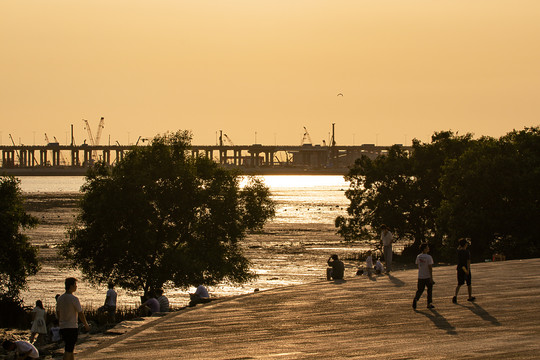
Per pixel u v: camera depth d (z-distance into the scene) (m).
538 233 78.38
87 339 23.73
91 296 69.56
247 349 19.81
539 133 89.81
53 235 134.38
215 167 68.25
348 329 22.27
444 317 23.42
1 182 60.56
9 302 56.28
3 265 58.47
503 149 86.38
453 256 79.81
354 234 109.62
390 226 103.06
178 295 69.81
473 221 77.88
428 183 103.75
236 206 66.12
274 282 79.69
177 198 62.91
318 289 31.62
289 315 25.17
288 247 120.56
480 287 29.67
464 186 82.94
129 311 47.25
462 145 106.31
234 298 30.00
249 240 133.00
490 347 18.48
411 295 28.50
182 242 64.62
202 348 20.17
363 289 30.88
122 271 62.75
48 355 26.06
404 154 108.94
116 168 64.38
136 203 60.50
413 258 99.81
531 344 18.62
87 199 62.62
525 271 34.47
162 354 19.48
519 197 80.31
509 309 24.17
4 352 34.00
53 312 49.59
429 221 103.62
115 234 60.91
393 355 18.17
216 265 63.31
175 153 66.44
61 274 83.94
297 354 18.88
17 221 60.34
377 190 108.06
